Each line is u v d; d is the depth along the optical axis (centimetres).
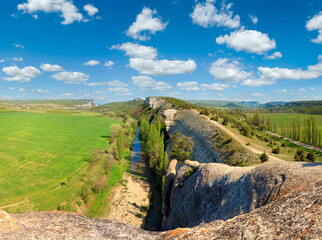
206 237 820
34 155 7662
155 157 6794
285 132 11294
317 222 705
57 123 15712
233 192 1842
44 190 4894
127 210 4494
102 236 909
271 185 1391
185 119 9812
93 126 15262
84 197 4612
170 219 3206
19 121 15462
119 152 7250
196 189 2598
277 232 749
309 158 4222
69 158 7438
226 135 6059
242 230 809
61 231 863
